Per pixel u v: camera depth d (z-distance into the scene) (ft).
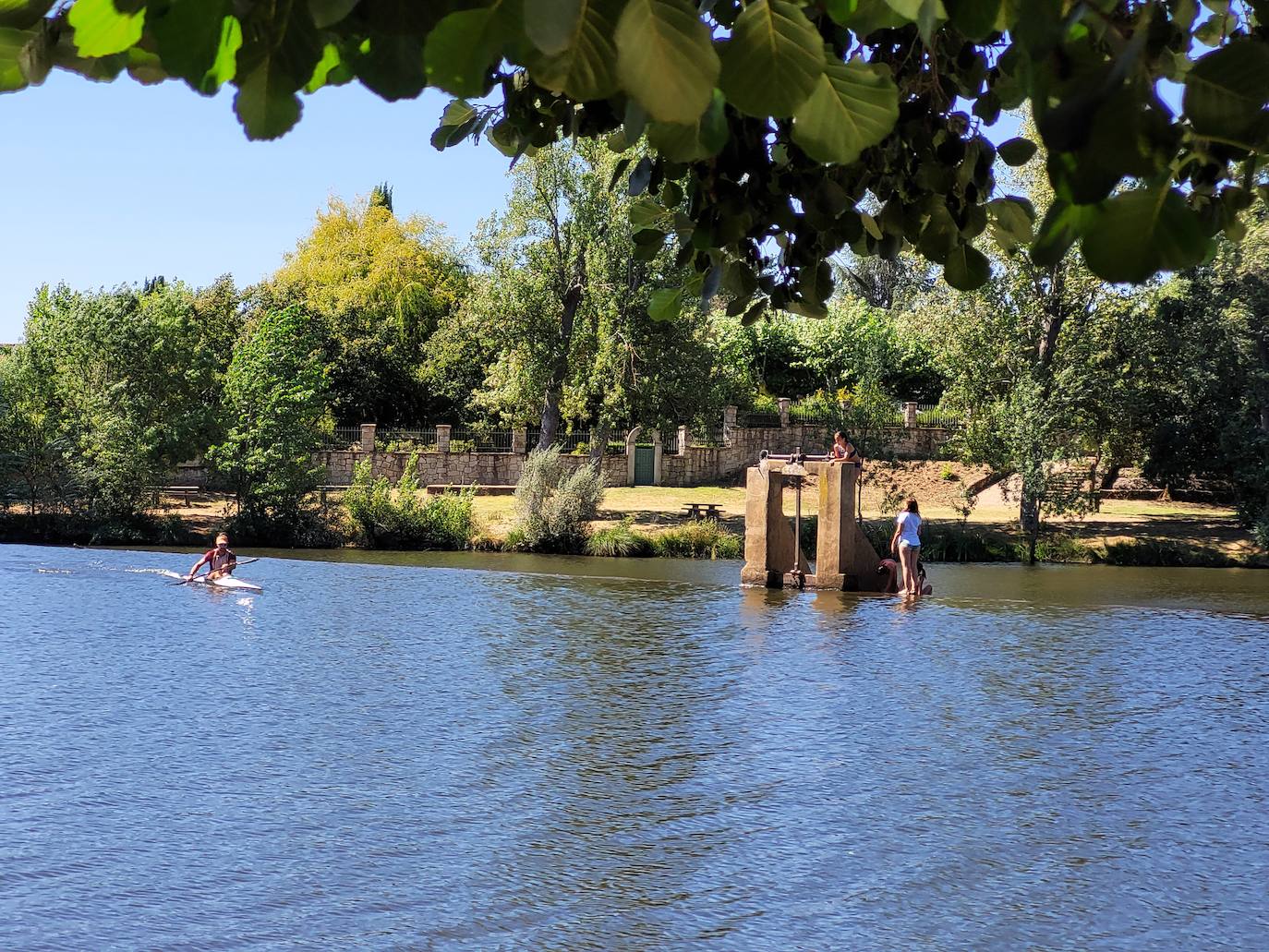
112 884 30.35
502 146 8.73
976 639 68.64
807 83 4.17
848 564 92.43
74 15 4.07
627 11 3.57
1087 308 129.29
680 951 26.86
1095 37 4.17
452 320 165.99
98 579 96.07
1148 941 27.66
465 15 3.90
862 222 8.44
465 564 115.85
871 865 32.37
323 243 242.58
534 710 49.73
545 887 30.50
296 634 69.00
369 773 40.32
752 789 39.04
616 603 84.43
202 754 42.39
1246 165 5.99
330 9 3.84
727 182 8.07
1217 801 38.19
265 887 30.27
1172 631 73.10
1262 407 133.08
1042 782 40.06
